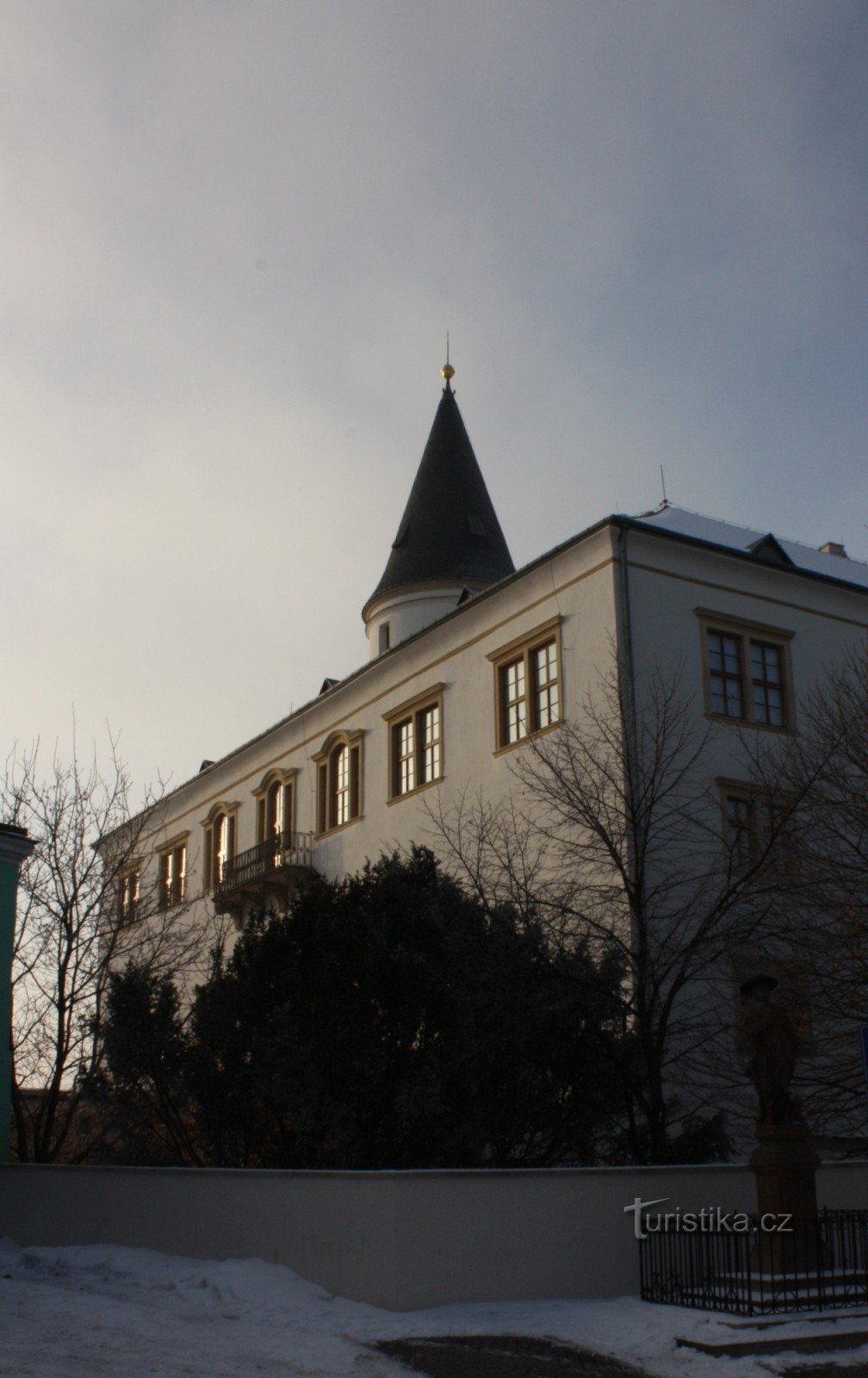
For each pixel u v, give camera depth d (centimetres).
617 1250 1505
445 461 5119
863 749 2217
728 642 2944
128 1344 1185
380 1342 1220
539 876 2748
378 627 4962
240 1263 1531
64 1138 2564
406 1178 1401
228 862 4203
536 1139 2006
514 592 3114
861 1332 1234
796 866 2177
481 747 3156
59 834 2834
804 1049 2081
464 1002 1894
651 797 2319
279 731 4231
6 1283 1538
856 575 3581
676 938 2339
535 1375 1109
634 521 2831
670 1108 2153
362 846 3622
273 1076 1866
